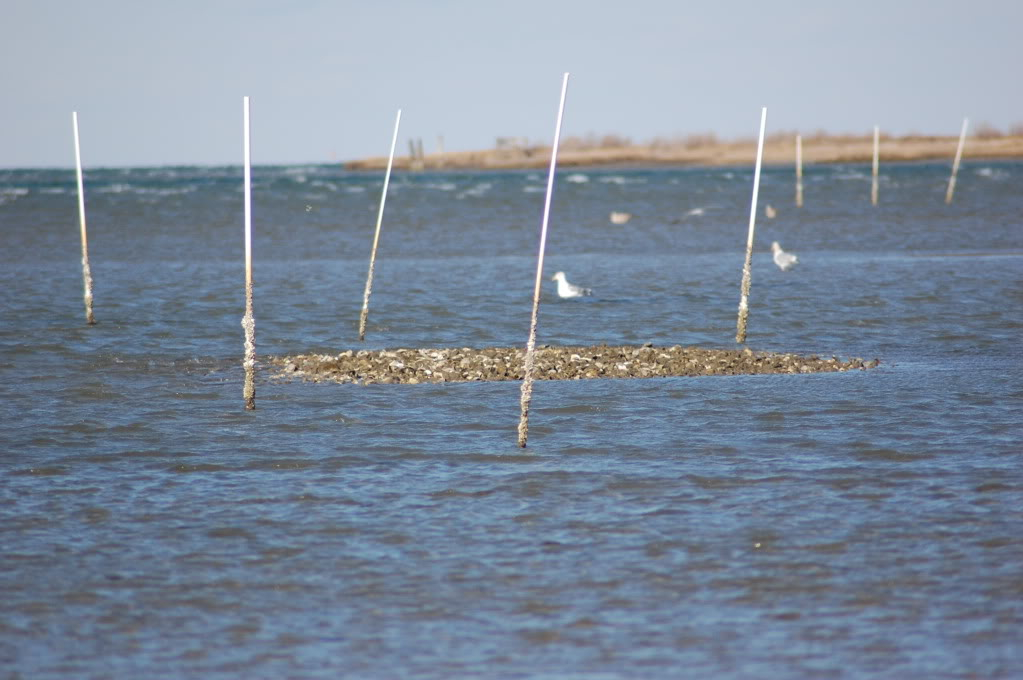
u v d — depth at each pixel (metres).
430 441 83.25
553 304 155.75
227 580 57.09
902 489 70.62
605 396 96.81
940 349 120.19
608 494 70.25
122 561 59.59
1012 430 84.75
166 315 146.25
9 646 49.94
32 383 103.81
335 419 89.75
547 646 49.84
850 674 47.09
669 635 50.81
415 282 182.50
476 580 56.94
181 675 47.38
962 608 53.19
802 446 80.94
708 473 74.44
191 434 85.62
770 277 185.38
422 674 47.31
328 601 54.59
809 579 56.69
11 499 69.81
